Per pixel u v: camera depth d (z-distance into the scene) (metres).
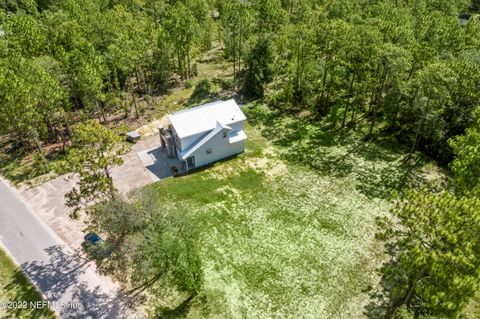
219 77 70.19
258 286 32.12
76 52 52.66
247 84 61.91
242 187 43.19
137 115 57.31
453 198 23.45
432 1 87.81
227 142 46.84
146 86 64.81
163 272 29.20
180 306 30.27
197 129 45.50
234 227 37.94
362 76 53.09
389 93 50.19
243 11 69.81
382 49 47.31
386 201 41.06
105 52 62.00
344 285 32.22
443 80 42.06
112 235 29.97
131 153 48.91
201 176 44.84
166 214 30.23
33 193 42.50
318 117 56.50
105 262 33.91
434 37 60.62
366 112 56.97
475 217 21.50
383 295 31.25
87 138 32.59
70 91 59.00
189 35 65.38
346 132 52.91
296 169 46.03
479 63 50.25
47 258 34.41
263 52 59.53
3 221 38.66
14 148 50.66
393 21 65.81
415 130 51.25
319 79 59.03
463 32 62.50
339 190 42.72
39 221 38.59
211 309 30.12
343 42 49.47
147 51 64.75
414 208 23.89
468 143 32.91
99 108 55.53
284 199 41.53
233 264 34.09
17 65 48.34
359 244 36.06
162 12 89.31
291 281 32.59
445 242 22.94
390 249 35.41
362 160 47.44
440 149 47.16
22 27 61.25
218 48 85.94
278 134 52.88
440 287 22.77
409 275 27.80
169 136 46.84
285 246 35.88
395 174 44.94
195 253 29.00
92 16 68.19
